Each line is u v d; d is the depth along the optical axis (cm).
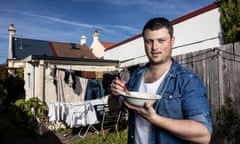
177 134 102
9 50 1628
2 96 888
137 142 134
